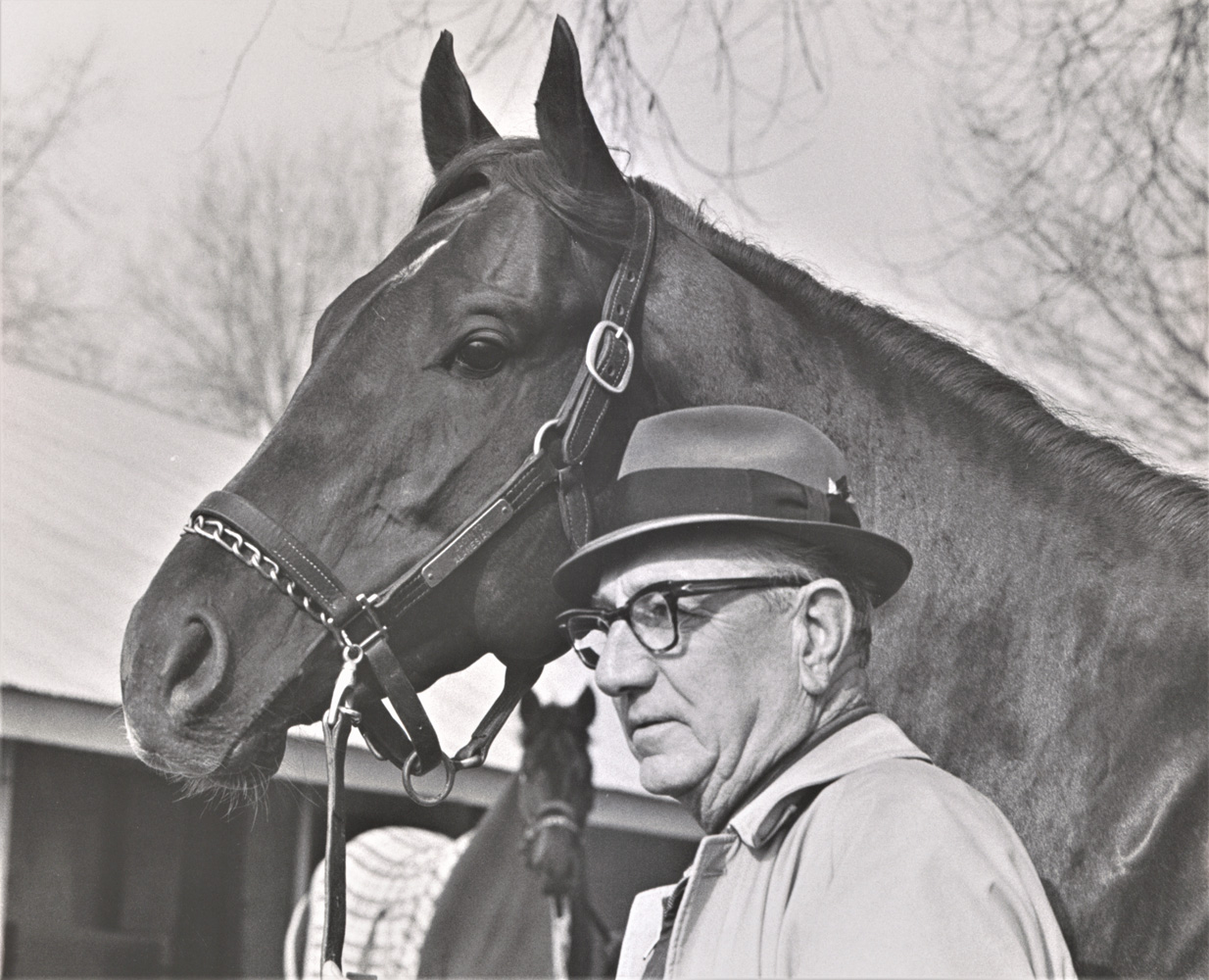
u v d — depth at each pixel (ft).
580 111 6.57
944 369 7.00
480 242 6.50
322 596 6.21
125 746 15.30
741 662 4.87
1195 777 6.25
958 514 6.76
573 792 16.84
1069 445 6.88
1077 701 6.48
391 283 6.53
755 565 4.90
